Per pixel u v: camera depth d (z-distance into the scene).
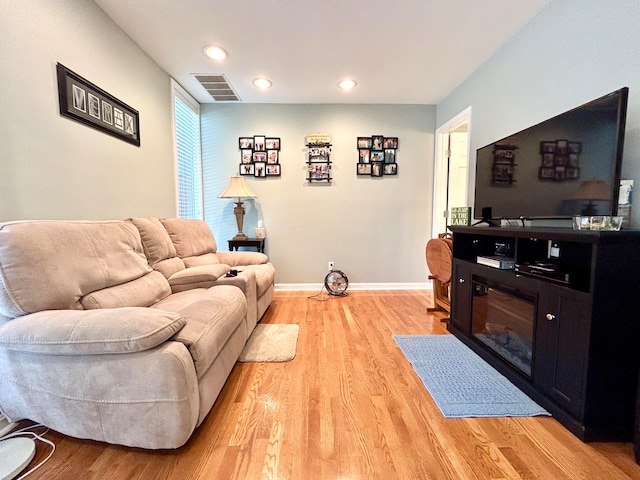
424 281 3.81
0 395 1.20
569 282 1.35
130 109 2.22
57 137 1.59
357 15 1.96
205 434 1.25
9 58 1.33
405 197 3.71
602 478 1.04
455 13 1.94
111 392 1.09
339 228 3.71
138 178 2.36
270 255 3.71
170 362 1.07
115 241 1.67
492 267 1.91
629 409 1.21
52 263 1.24
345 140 3.62
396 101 3.51
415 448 1.18
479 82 2.67
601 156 1.36
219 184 3.62
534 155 1.78
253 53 2.43
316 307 3.05
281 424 1.32
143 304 1.67
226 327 1.44
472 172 2.79
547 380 1.42
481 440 1.22
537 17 1.96
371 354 2.00
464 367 1.82
